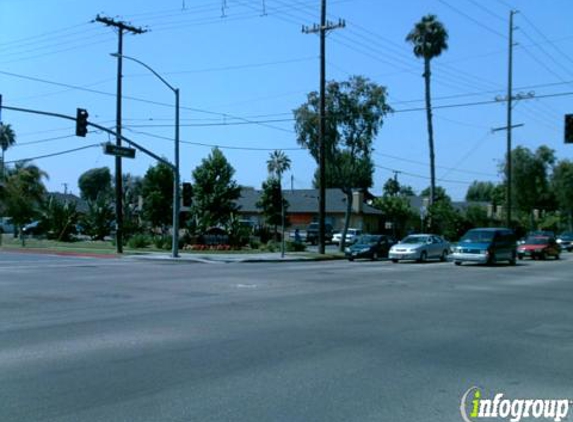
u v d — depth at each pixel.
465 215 62.69
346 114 42.94
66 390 6.83
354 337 10.16
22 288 17.20
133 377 7.40
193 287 17.78
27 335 10.02
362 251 35.16
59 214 51.69
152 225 53.38
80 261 31.17
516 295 16.88
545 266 29.94
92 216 52.31
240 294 16.12
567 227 86.69
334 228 67.44
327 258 36.31
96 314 12.35
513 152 75.50
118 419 5.88
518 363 8.45
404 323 11.70
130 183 80.69
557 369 8.12
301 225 69.38
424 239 34.09
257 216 72.00
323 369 7.93
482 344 9.77
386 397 6.70
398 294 16.67
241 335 10.18
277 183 54.97
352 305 14.20
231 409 6.21
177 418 5.91
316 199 69.75
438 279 21.70
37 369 7.75
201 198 47.25
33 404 6.32
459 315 12.90
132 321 11.51
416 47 48.59
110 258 34.69
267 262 32.94
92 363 8.09
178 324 11.20
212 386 7.04
